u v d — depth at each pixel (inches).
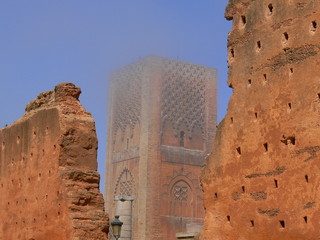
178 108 2564.0
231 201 1273.4
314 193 1106.7
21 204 1582.2
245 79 1294.3
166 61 2442.2
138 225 2706.7
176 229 2763.3
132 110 2551.7
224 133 1321.4
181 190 2768.2
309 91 1148.5
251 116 1264.8
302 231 1118.4
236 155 1283.2
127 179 2753.4
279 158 1187.3
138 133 2628.0
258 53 1274.6
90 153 1482.5
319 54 1141.7
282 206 1164.5
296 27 1197.7
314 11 1167.0
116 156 2778.1
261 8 1284.4
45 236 1454.2
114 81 2471.7
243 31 1320.1
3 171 1704.0
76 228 1374.3
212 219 1304.1
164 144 2655.0
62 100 1526.8
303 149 1141.1
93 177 1457.9
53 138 1492.4
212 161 1334.9
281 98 1203.2
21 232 1556.3
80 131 1481.3
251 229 1219.9
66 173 1433.3
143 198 2704.2
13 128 1685.5
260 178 1219.9
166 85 2479.1
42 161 1521.9
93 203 1435.8
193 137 2662.4
